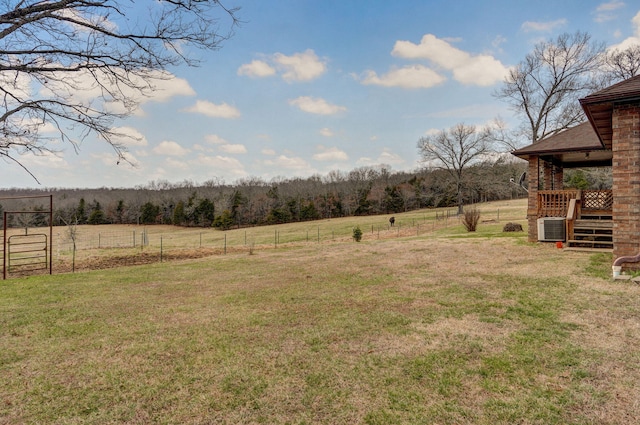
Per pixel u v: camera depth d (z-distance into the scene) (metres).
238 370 3.51
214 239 34.81
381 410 2.74
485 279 7.05
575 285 6.18
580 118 23.67
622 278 6.27
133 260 15.65
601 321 4.45
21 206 30.08
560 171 14.55
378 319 4.91
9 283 8.90
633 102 6.54
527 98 25.75
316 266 9.83
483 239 13.66
